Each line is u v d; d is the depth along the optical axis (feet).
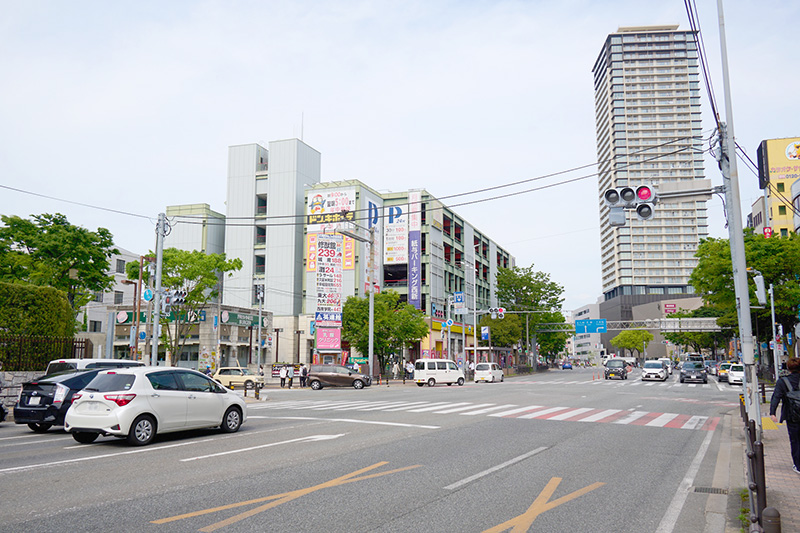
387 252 186.09
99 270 107.65
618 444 38.58
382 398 80.64
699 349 322.14
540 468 29.48
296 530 18.56
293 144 190.80
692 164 467.52
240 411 43.27
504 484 25.64
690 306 406.41
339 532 18.42
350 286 176.65
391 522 19.61
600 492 24.75
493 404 68.95
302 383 124.98
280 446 35.55
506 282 251.19
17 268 96.22
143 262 114.83
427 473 27.61
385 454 32.71
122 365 52.80
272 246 189.06
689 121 471.62
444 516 20.43
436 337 191.52
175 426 38.14
